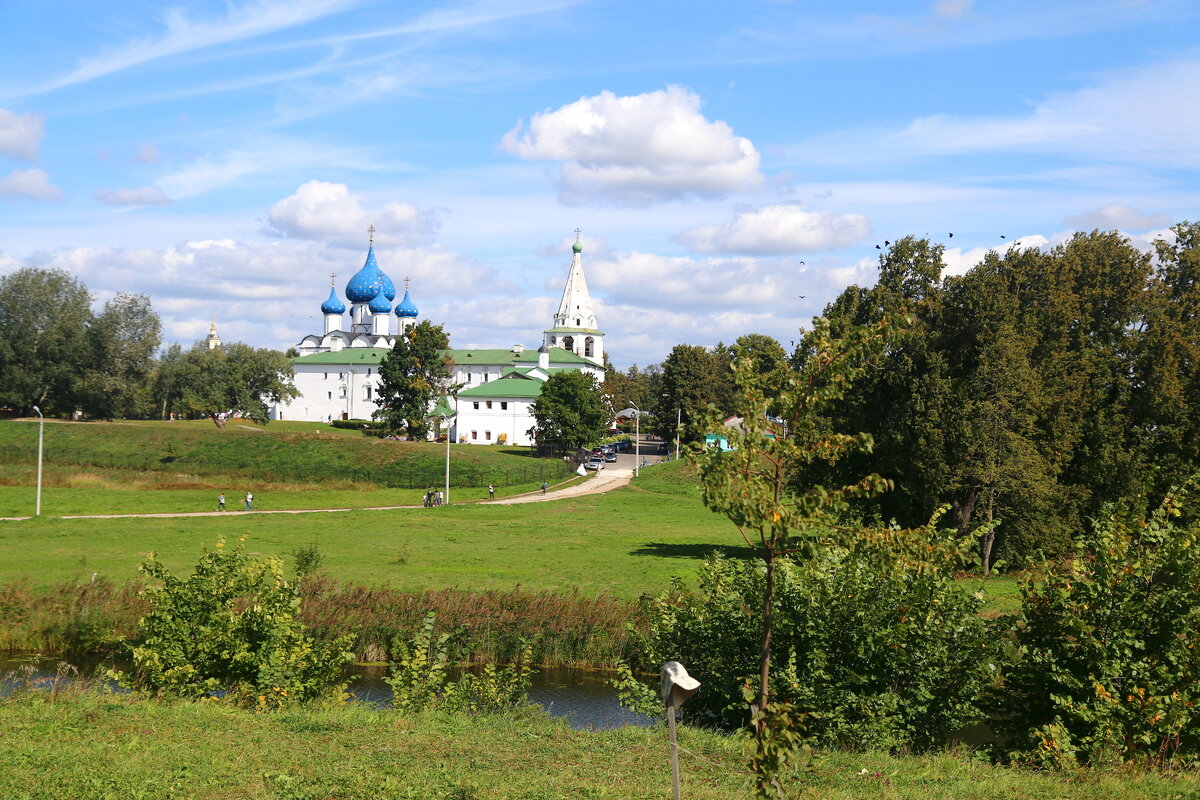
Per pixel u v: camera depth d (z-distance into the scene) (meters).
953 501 47.41
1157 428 48.94
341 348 181.25
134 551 51.94
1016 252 56.03
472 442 143.00
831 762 17.03
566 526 69.62
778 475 13.07
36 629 35.12
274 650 21.86
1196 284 52.81
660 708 21.52
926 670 19.69
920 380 46.44
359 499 86.88
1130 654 18.02
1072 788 15.32
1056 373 48.69
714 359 152.50
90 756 15.03
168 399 147.38
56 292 123.69
